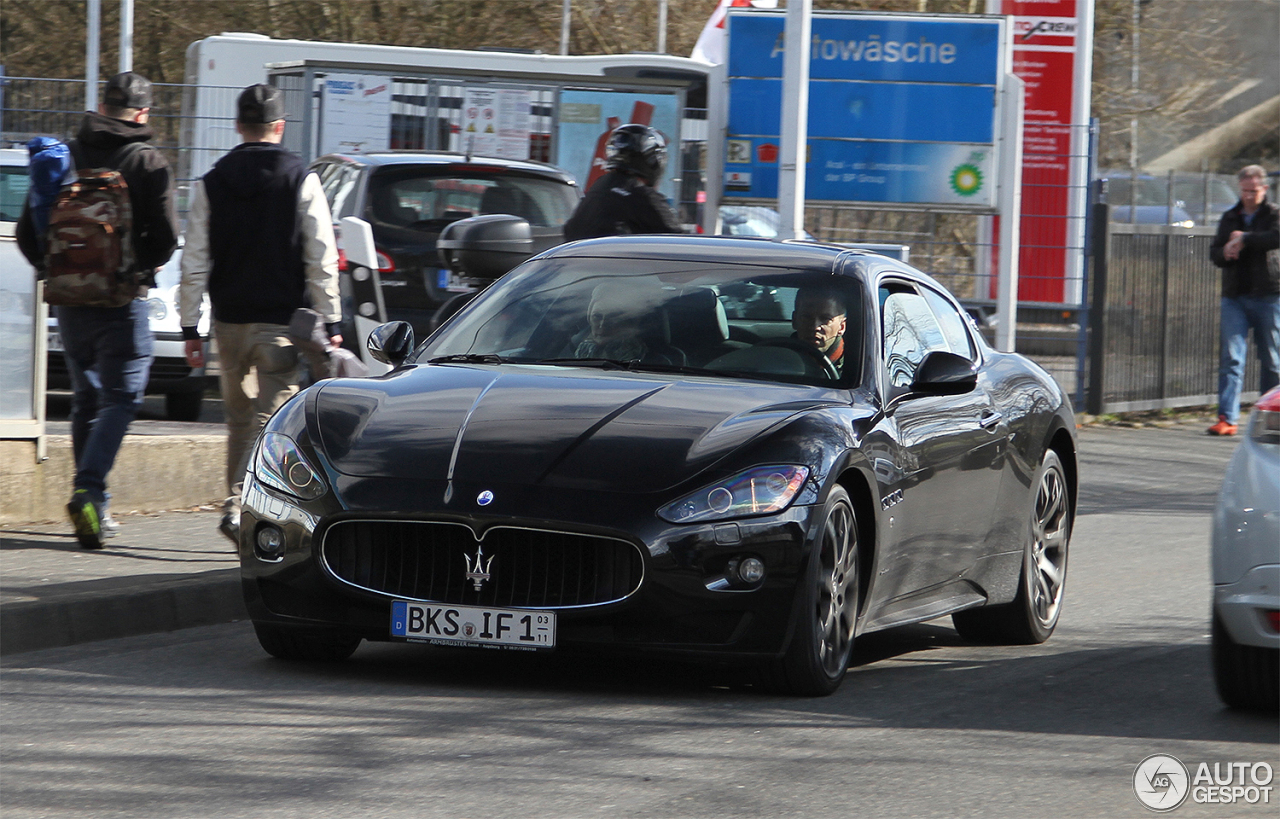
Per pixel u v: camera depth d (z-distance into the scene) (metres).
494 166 35.16
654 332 18.55
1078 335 47.19
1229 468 16.27
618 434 16.31
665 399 16.98
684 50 90.19
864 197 44.91
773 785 13.54
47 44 89.06
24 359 24.73
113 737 14.44
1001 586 20.50
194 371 37.19
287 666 17.56
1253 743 15.60
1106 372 47.22
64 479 25.34
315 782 13.13
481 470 15.91
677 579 15.61
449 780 13.30
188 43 87.81
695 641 15.83
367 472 16.14
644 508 15.67
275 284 22.02
